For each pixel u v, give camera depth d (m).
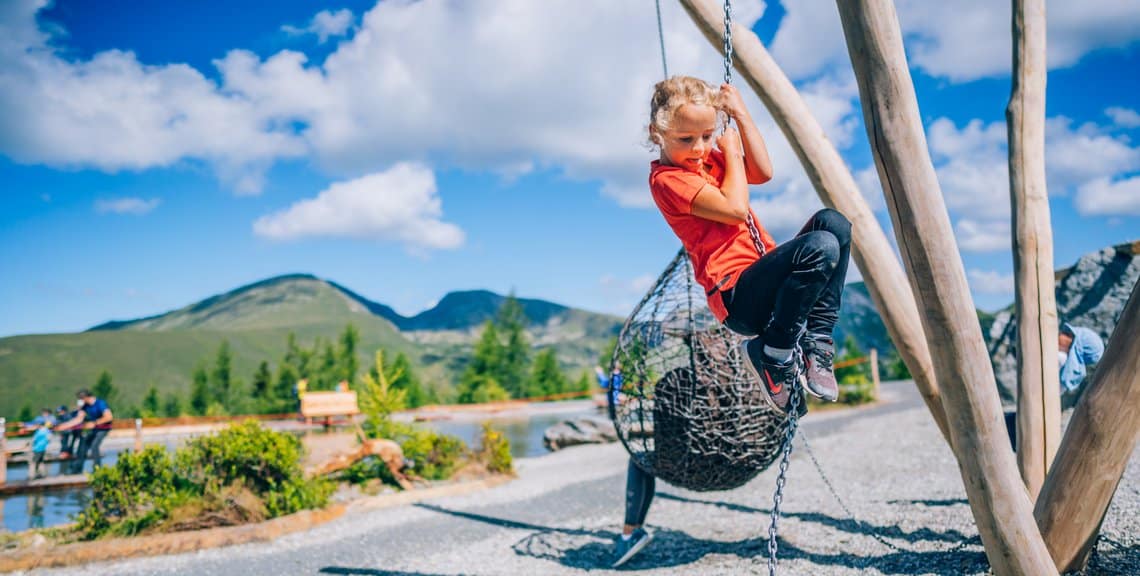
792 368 3.02
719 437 5.98
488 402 45.06
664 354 6.23
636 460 6.72
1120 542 5.11
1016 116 5.05
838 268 2.95
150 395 50.19
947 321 3.54
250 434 9.88
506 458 13.47
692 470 6.20
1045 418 4.99
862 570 5.62
